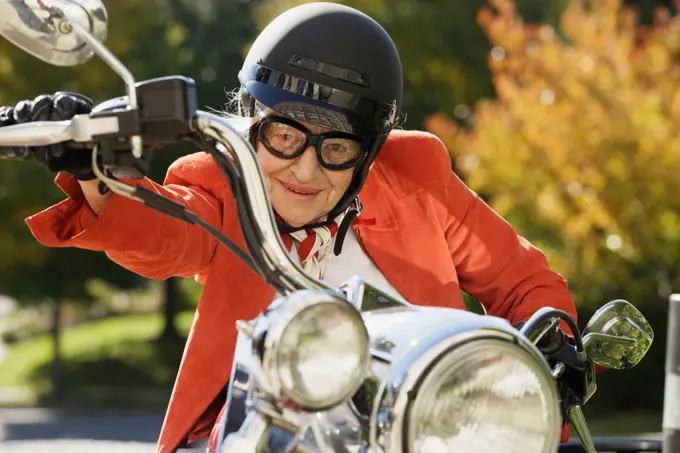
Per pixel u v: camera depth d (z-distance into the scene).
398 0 22.23
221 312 2.76
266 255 1.91
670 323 3.06
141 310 45.56
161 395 24.86
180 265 2.67
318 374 1.65
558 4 20.80
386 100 2.63
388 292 1.98
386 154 3.07
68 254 24.95
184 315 39.19
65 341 33.72
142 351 30.73
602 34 14.34
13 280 24.53
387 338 1.81
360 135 2.60
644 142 13.43
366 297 1.96
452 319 1.81
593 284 14.10
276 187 2.71
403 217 3.00
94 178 2.03
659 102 13.86
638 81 14.27
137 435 16.05
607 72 13.94
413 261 2.98
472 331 1.75
